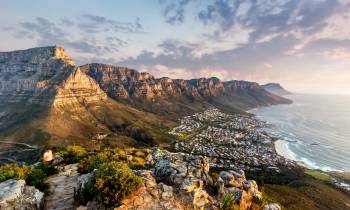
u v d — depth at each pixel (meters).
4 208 13.88
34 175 20.56
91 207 14.59
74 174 25.19
